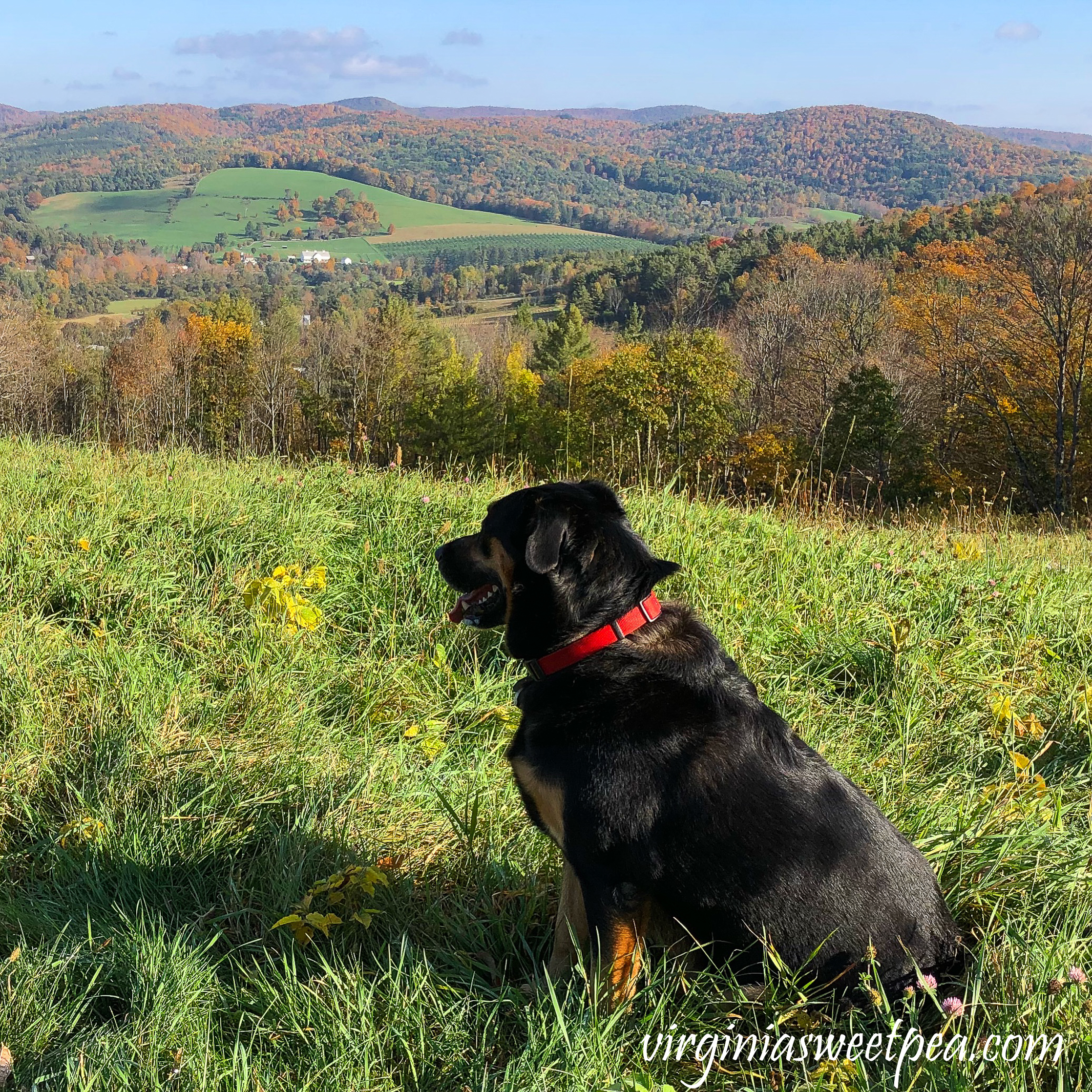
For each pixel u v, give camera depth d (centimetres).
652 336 6962
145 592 479
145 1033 237
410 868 316
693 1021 249
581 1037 230
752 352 5378
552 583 270
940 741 407
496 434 4222
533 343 8862
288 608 442
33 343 4428
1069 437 3003
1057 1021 232
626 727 252
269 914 288
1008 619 535
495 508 298
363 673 438
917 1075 218
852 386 3597
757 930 243
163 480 670
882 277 6056
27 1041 237
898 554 645
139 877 296
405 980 261
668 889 248
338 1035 236
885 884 246
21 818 334
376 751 374
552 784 256
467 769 374
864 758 383
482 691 433
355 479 714
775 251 8400
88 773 352
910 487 3119
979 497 3066
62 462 747
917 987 241
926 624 505
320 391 5494
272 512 582
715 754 247
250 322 7431
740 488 958
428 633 482
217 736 375
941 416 3725
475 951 282
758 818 243
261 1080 227
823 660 475
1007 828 320
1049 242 2820
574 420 2300
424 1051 237
